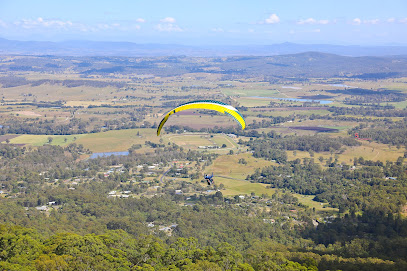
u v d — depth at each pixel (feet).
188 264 389.80
